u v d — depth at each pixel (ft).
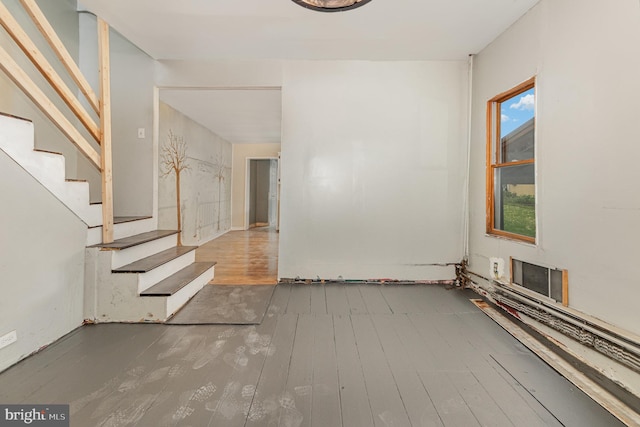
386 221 11.64
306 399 5.05
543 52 7.57
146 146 11.44
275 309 9.00
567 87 6.84
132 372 5.76
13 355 5.93
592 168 6.20
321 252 11.66
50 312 6.79
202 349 6.66
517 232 9.06
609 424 4.51
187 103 14.64
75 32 11.32
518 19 8.52
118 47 11.37
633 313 5.38
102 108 8.40
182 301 9.06
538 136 7.76
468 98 11.41
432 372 5.88
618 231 5.65
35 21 6.66
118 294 7.98
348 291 10.70
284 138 11.48
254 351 6.61
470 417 4.66
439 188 11.60
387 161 11.55
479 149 10.73
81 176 11.44
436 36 9.57
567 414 4.73
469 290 10.91
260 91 12.75
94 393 5.13
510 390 5.33
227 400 4.99
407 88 11.45
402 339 7.25
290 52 10.74
